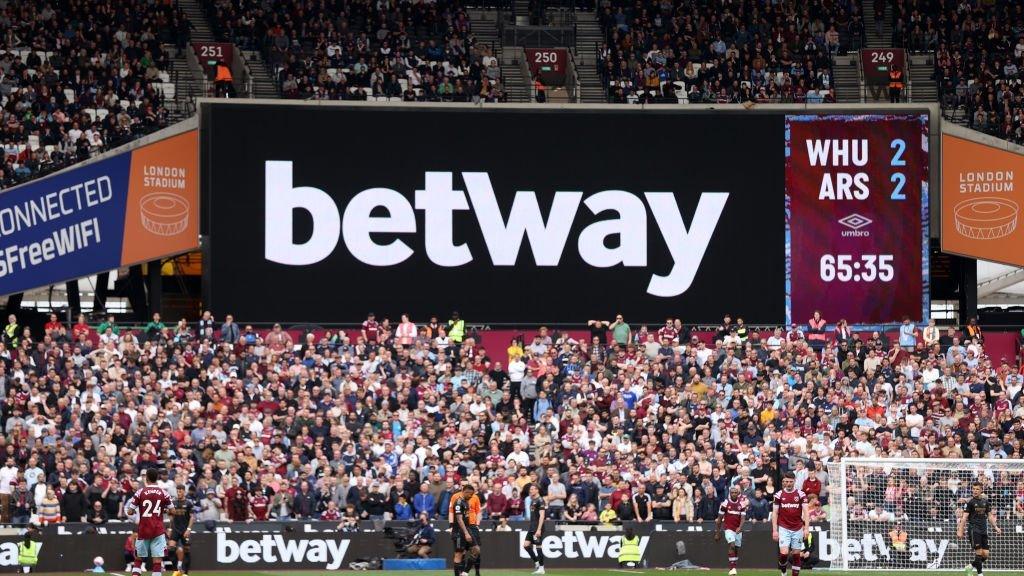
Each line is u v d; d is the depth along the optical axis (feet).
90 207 198.08
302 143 203.62
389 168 204.74
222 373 179.83
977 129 215.92
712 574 148.15
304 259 202.80
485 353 192.03
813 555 156.76
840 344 195.00
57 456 153.99
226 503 154.51
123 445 161.07
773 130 207.72
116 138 204.13
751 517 161.58
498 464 164.14
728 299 206.59
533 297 205.46
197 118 202.69
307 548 152.76
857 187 207.72
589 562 157.07
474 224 205.46
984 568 152.66
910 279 207.31
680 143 207.62
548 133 206.80
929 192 209.36
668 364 188.34
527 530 156.87
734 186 207.62
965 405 185.16
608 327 203.31
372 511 157.69
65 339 183.01
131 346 181.88
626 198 206.80
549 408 181.57
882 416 180.55
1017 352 209.05
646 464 167.22
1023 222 209.05
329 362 184.85
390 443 166.91
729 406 181.88
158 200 200.64
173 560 145.89
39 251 196.03
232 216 201.98
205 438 163.12
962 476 153.07
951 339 201.57
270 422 170.09
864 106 208.03
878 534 152.76
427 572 147.84
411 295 204.13
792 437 172.14
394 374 183.52
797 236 207.00
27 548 144.97
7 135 206.39
